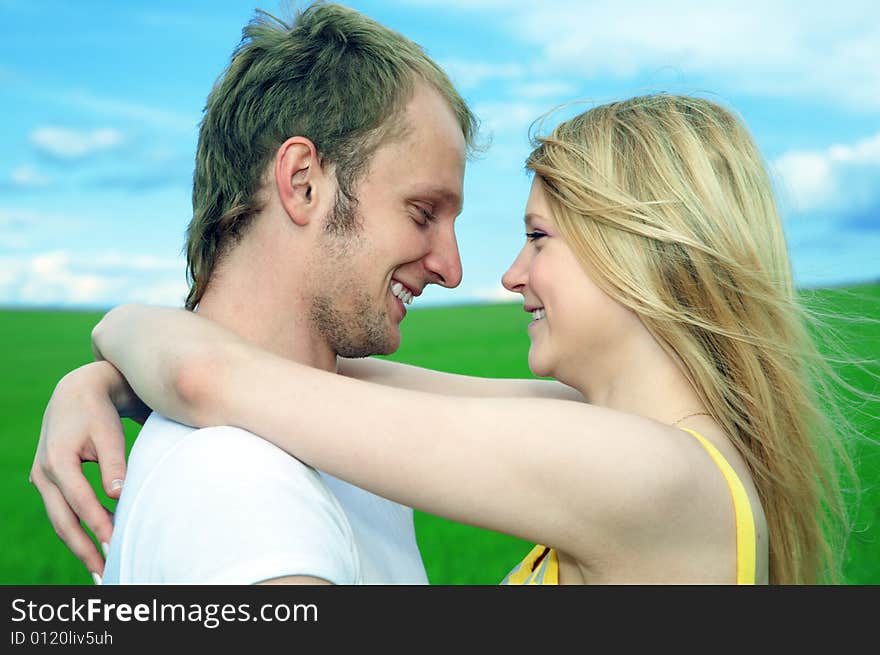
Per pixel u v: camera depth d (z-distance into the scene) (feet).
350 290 7.22
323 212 7.12
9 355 109.50
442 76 7.66
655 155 6.84
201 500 5.18
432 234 7.54
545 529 5.54
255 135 7.26
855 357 8.07
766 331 6.84
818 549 7.31
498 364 88.48
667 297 6.68
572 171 6.92
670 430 5.90
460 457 5.45
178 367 6.19
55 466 6.75
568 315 6.89
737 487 5.90
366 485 5.64
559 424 5.52
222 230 7.45
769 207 7.23
